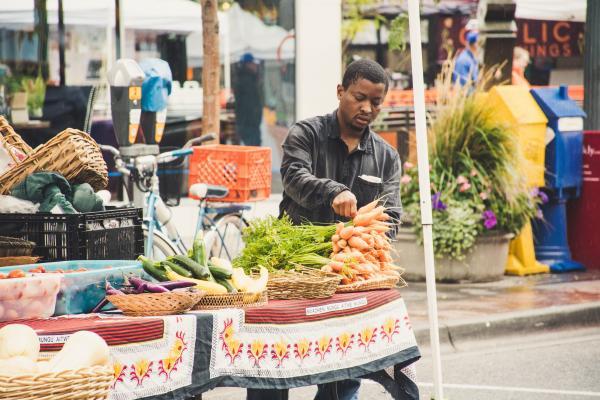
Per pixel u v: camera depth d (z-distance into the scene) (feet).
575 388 29.86
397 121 55.42
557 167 46.19
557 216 47.03
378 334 19.22
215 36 43.11
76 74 48.88
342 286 19.20
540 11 58.08
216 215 36.91
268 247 20.36
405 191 43.93
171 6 49.80
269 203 52.85
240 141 52.80
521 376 31.24
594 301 39.55
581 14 58.90
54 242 18.85
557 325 37.70
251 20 52.49
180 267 17.66
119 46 49.06
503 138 43.50
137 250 20.49
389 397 29.30
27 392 11.74
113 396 14.65
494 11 56.95
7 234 18.97
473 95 44.34
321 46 53.47
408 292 41.93
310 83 53.36
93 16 48.73
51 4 48.32
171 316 15.75
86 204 19.62
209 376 16.12
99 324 14.82
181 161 37.96
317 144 21.65
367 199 21.74
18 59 48.21
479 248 43.39
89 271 16.63
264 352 17.02
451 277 43.57
